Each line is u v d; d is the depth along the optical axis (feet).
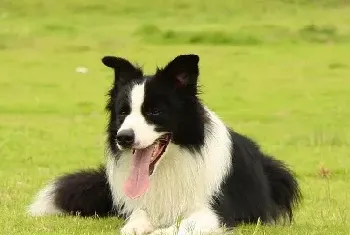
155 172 30.89
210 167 31.27
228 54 145.07
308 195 43.60
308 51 148.46
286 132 73.72
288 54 144.87
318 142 67.26
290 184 36.17
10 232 31.01
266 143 66.64
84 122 80.33
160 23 195.52
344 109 89.66
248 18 201.87
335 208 39.06
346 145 66.08
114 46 157.38
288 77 117.80
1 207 37.81
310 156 60.39
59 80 115.55
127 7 217.77
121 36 171.01
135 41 164.35
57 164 56.34
